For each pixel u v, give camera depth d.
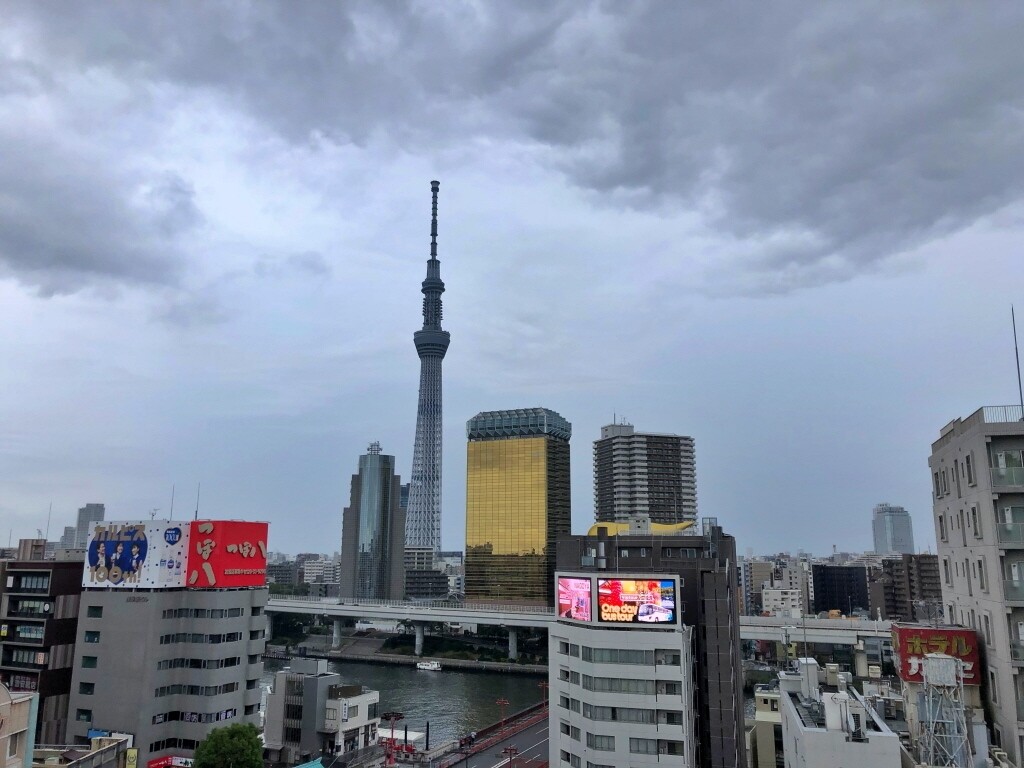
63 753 79.19
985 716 62.31
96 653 115.12
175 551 117.56
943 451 74.06
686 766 81.31
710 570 101.75
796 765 62.59
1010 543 59.09
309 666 137.12
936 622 76.44
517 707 199.75
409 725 175.50
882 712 71.25
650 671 84.00
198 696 114.25
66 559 140.00
